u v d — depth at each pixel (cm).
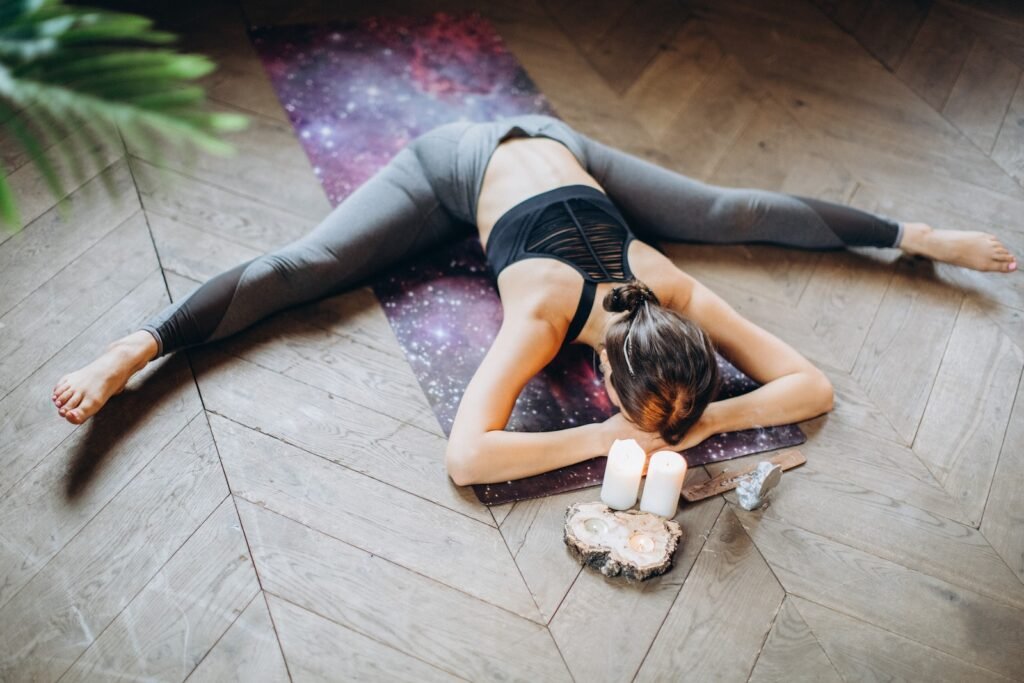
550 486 158
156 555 144
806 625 144
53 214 191
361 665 134
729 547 153
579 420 170
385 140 219
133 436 159
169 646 134
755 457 166
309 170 210
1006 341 191
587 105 235
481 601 143
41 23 41
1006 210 219
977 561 155
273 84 228
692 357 144
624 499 152
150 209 196
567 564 149
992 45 263
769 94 243
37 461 154
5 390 164
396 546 149
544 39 252
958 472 167
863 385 180
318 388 170
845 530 157
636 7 265
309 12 250
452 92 233
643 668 137
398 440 164
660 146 226
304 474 157
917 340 189
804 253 205
